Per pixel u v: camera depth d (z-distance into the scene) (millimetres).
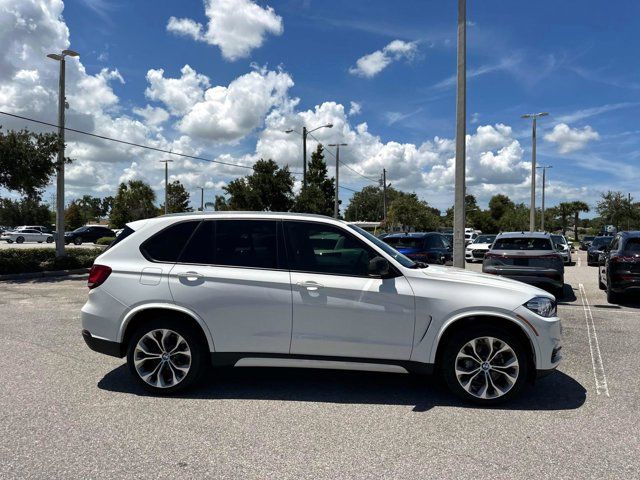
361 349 4613
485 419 4242
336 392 4902
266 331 4664
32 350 6406
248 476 3248
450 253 15578
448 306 4543
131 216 52312
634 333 7777
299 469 3346
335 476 3256
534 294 4633
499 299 4527
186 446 3680
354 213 96438
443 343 4684
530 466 3396
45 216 74625
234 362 4727
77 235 40750
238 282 4688
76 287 13047
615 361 6133
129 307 4758
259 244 4855
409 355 4602
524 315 4488
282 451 3607
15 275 15000
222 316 4676
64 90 18500
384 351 4609
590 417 4289
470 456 3545
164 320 4770
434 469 3354
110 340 4812
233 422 4137
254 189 34344
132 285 4781
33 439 3777
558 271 10648
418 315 4562
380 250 4777
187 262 4844
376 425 4094
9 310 9414
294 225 4906
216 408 4449
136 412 4340
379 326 4594
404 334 4586
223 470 3326
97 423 4090
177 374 4773
